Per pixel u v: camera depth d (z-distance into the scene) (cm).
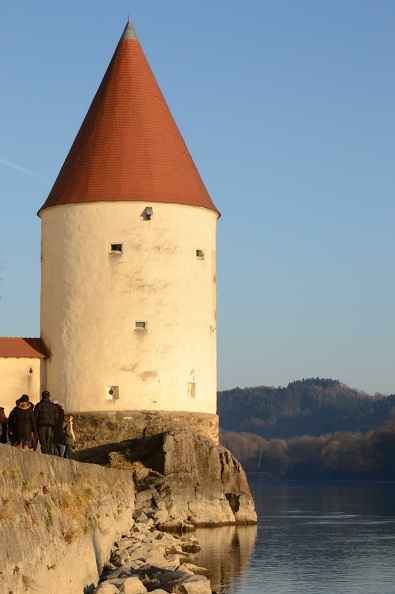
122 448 4734
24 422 2812
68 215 4956
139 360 4841
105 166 4938
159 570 2697
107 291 4872
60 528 2108
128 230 4881
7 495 1717
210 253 5100
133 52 5159
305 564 3400
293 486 12525
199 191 5075
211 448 4584
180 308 4912
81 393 4862
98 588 2245
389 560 3538
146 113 5050
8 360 4928
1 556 1598
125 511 3716
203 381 4975
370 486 12381
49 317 5006
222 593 2736
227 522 4484
